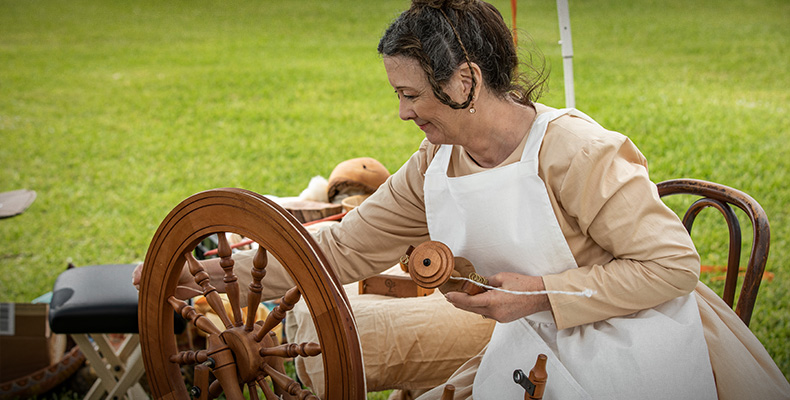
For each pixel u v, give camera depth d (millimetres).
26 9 17266
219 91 10219
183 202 1493
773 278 3598
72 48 13516
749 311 1729
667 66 10641
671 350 1450
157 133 8047
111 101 9727
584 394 1468
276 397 1512
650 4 16281
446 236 1650
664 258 1412
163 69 11797
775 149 6371
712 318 1552
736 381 1490
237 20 16250
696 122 7406
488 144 1506
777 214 4648
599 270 1468
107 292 2371
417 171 1725
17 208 2922
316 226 2846
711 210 4566
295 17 16484
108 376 2496
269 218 1355
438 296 1999
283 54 12844
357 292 2303
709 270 3592
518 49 1527
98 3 18109
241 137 7785
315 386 1931
